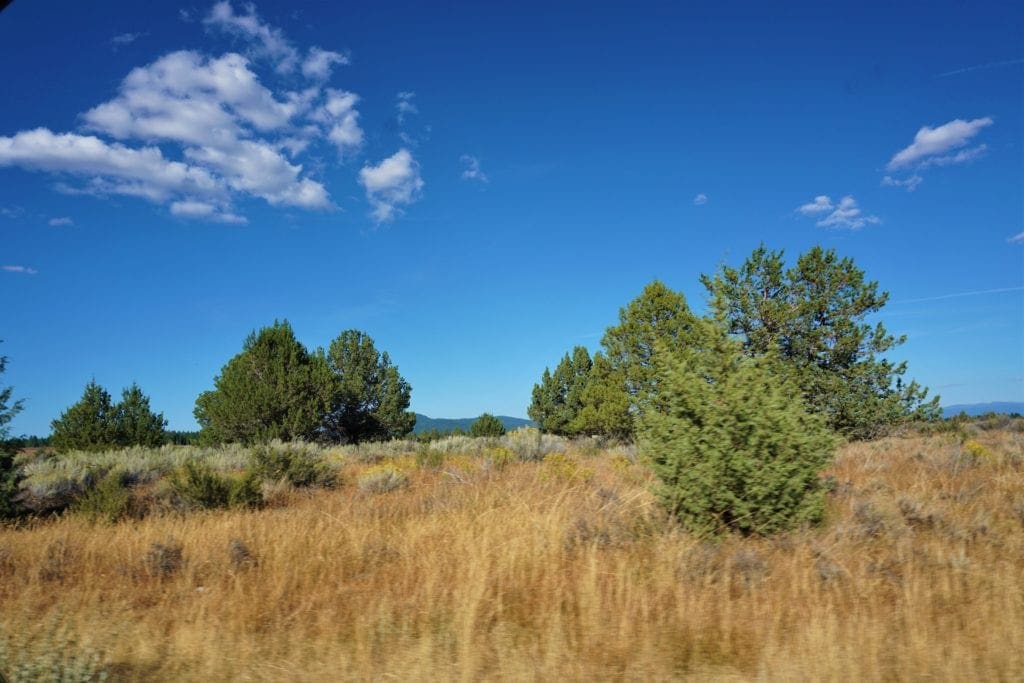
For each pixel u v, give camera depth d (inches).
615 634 191.5
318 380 1422.2
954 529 285.9
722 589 223.1
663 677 168.9
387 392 1752.0
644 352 1096.2
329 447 1296.8
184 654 186.2
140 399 1173.1
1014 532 288.2
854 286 674.8
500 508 367.6
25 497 553.0
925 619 192.4
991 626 185.0
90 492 499.8
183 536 338.3
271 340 1443.2
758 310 675.4
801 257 687.1
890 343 665.6
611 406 1093.8
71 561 298.5
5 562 300.5
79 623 207.2
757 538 291.0
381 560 284.0
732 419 293.7
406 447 1089.4
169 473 740.7
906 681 160.6
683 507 302.5
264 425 1349.7
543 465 613.6
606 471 577.3
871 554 264.1
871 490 392.8
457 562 264.1
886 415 645.3
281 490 561.9
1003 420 1088.2
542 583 237.0
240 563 279.6
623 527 301.7
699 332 352.5
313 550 291.3
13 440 508.1
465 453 906.1
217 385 1405.0
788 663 167.8
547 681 167.6
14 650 185.6
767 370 323.0
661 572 236.7
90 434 1099.9
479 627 200.1
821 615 197.5
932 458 503.2
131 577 272.5
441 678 169.6
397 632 199.0
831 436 309.1
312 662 180.7
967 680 160.4
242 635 197.9
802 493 296.4
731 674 169.3
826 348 672.4
